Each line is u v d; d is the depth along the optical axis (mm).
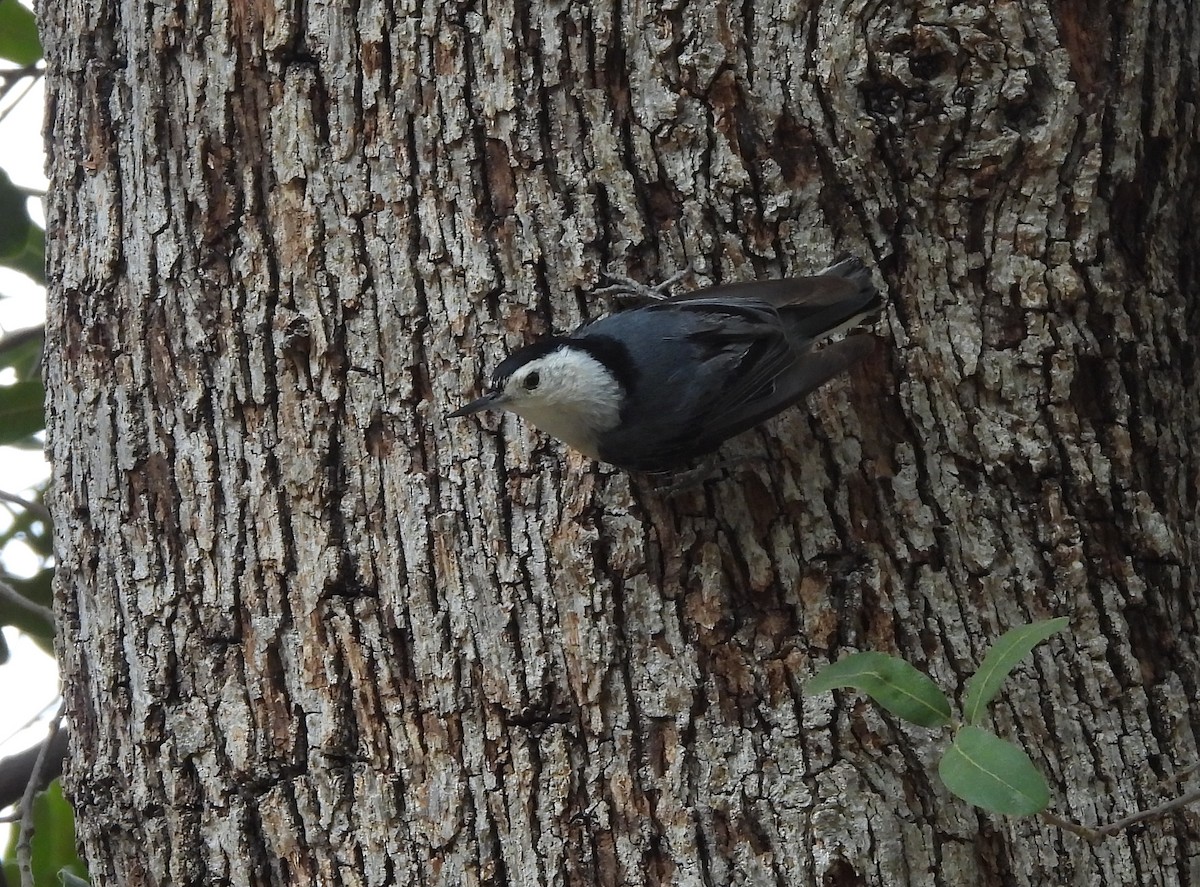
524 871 2254
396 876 2262
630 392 2270
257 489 2289
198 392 2299
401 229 2293
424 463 2283
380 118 2297
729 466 2281
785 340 2285
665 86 2289
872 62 2287
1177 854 2273
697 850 2248
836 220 2293
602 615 2268
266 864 2271
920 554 2277
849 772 2252
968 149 2291
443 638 2271
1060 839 2262
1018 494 2289
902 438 2287
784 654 2264
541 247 2291
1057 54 2293
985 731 2201
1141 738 2279
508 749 2262
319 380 2291
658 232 2291
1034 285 2293
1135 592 2289
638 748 2258
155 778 2285
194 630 2289
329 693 2273
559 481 2277
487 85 2293
